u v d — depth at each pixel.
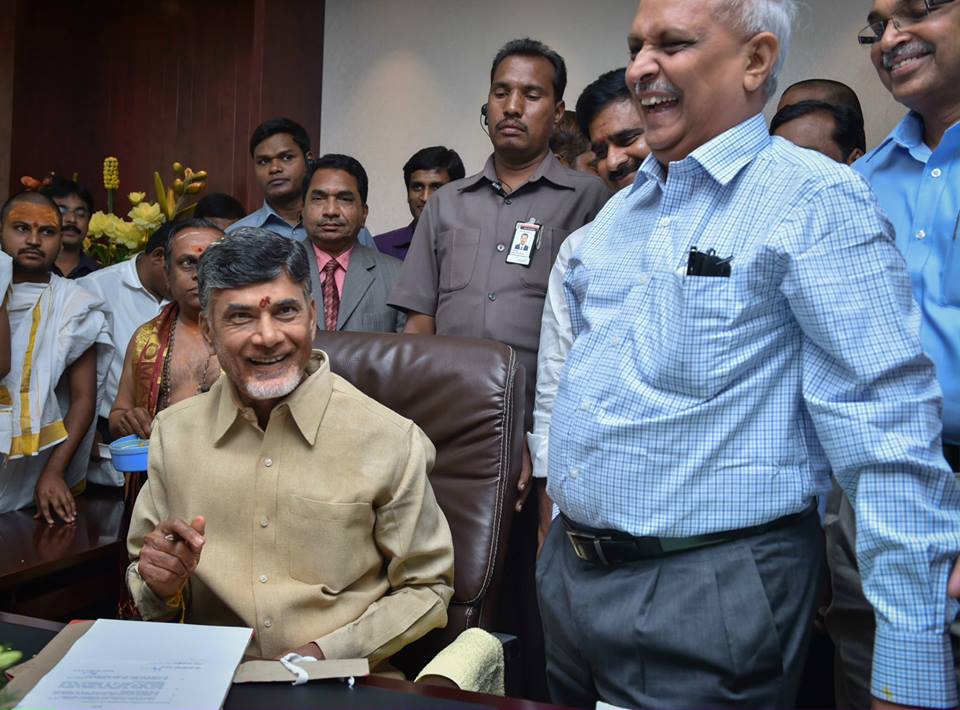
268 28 4.87
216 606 1.55
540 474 1.88
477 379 1.75
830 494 1.65
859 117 2.28
